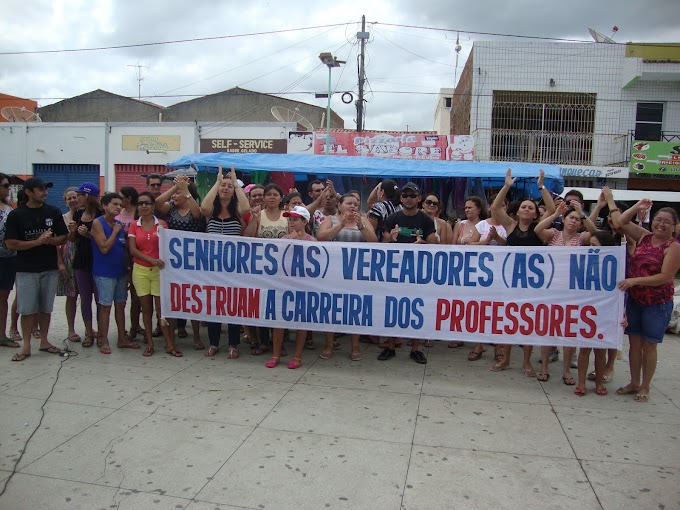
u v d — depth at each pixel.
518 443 3.98
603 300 5.07
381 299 5.61
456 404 4.72
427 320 5.54
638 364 5.04
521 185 9.91
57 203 21.34
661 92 17.36
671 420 4.46
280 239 5.72
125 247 6.07
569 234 5.49
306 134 19.33
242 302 5.80
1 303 6.08
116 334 6.94
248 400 4.70
